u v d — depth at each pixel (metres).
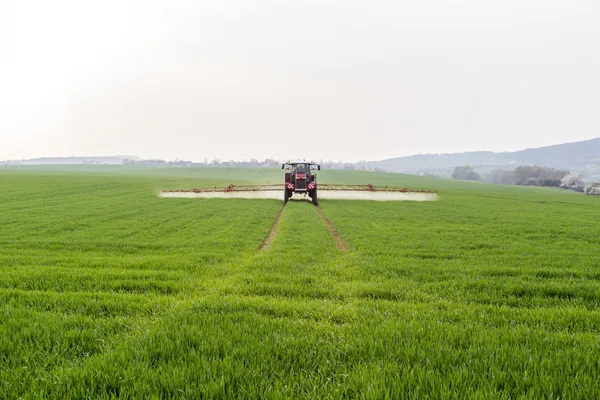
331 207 28.78
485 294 7.12
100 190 45.41
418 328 4.75
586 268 9.55
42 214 21.97
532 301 6.78
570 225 20.80
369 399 2.96
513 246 13.37
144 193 40.75
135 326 4.93
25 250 11.62
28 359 3.75
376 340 4.27
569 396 2.95
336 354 3.97
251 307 5.99
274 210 25.62
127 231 15.84
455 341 4.31
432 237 15.36
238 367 3.44
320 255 11.44
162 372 3.35
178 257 10.70
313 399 3.02
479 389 3.01
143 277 8.21
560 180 126.62
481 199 48.31
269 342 4.22
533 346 4.09
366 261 10.30
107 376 3.30
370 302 6.50
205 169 164.12
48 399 2.99
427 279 8.41
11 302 5.86
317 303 6.36
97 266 9.42
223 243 13.34
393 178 122.38
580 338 4.41
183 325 4.64
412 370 3.34
